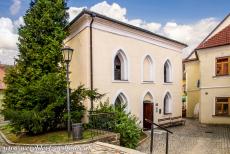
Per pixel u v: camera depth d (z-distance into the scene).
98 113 13.10
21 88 13.79
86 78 15.24
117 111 13.59
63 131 12.59
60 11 15.56
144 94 19.52
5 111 12.02
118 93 17.14
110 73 16.62
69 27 17.02
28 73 14.44
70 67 17.66
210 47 23.19
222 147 13.50
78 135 10.76
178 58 24.14
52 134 12.09
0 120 25.77
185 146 13.83
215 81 23.00
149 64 20.64
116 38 17.11
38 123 11.88
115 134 11.53
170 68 23.08
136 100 18.75
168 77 23.16
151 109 20.41
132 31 18.27
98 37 15.84
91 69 15.31
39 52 14.69
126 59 18.00
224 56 22.39
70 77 17.59
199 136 16.86
